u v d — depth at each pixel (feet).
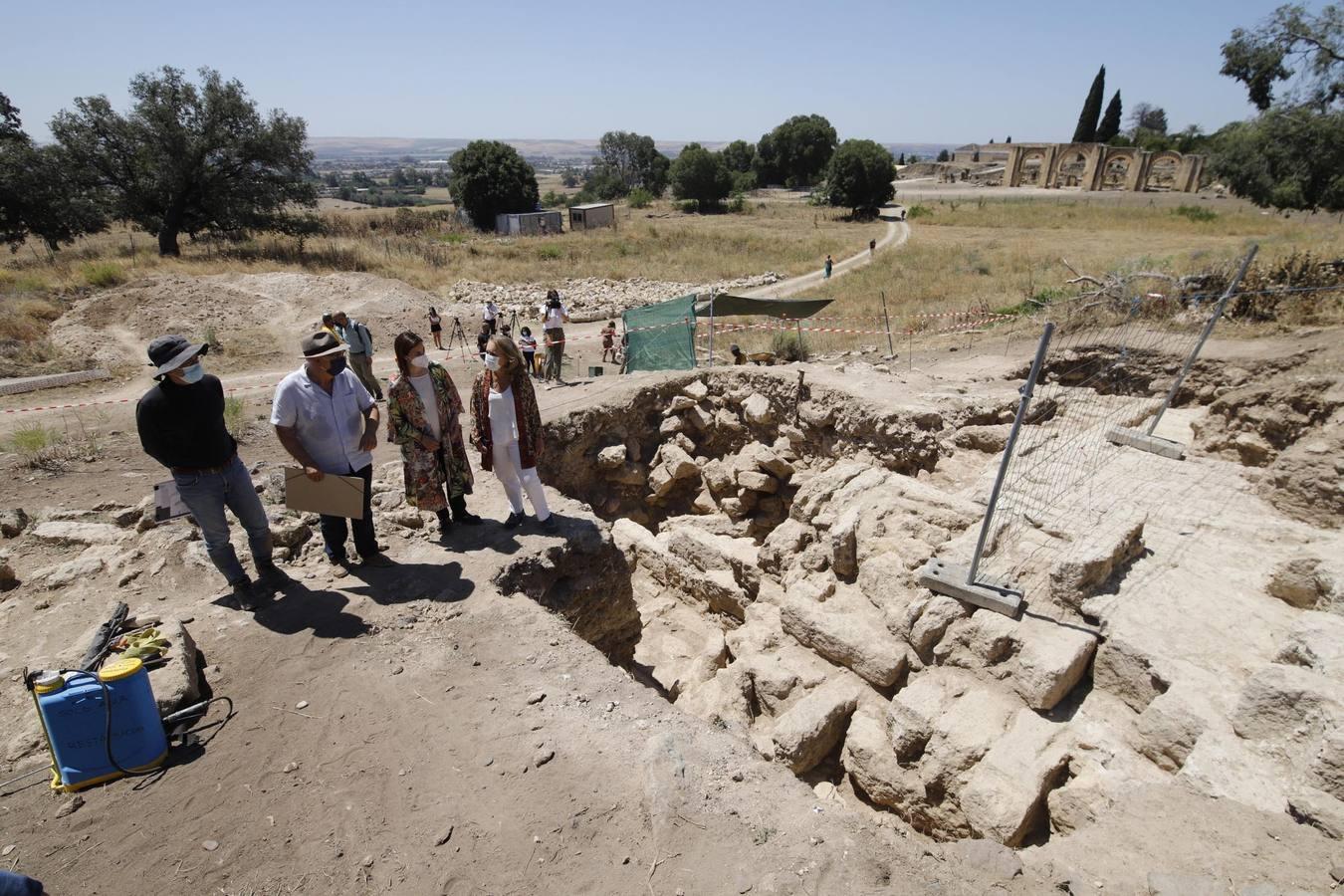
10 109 109.81
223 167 112.47
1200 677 15.88
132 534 21.40
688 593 30.17
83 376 52.65
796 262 125.08
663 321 53.16
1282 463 24.00
